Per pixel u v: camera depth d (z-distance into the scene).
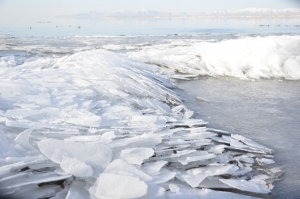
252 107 6.16
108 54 8.77
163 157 3.44
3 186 2.67
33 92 5.15
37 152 3.25
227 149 4.05
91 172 2.88
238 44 10.12
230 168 3.34
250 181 3.26
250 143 4.21
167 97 6.61
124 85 6.31
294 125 5.12
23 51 15.52
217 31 36.19
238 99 6.77
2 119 3.82
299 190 3.18
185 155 3.52
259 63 9.32
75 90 5.65
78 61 7.74
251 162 3.71
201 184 3.10
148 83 6.73
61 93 5.32
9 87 5.16
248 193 3.09
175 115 5.38
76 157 3.06
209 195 2.90
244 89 7.68
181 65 10.23
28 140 3.37
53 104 4.75
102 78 6.42
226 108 6.11
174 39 23.47
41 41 21.98
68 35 30.34
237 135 4.52
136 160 3.15
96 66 7.10
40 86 5.56
